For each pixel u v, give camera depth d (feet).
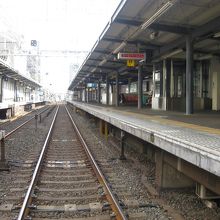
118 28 60.29
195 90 85.05
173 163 28.30
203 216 24.00
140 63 81.46
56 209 24.66
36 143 59.62
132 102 150.10
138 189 30.50
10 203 26.27
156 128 33.91
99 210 24.68
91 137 68.23
